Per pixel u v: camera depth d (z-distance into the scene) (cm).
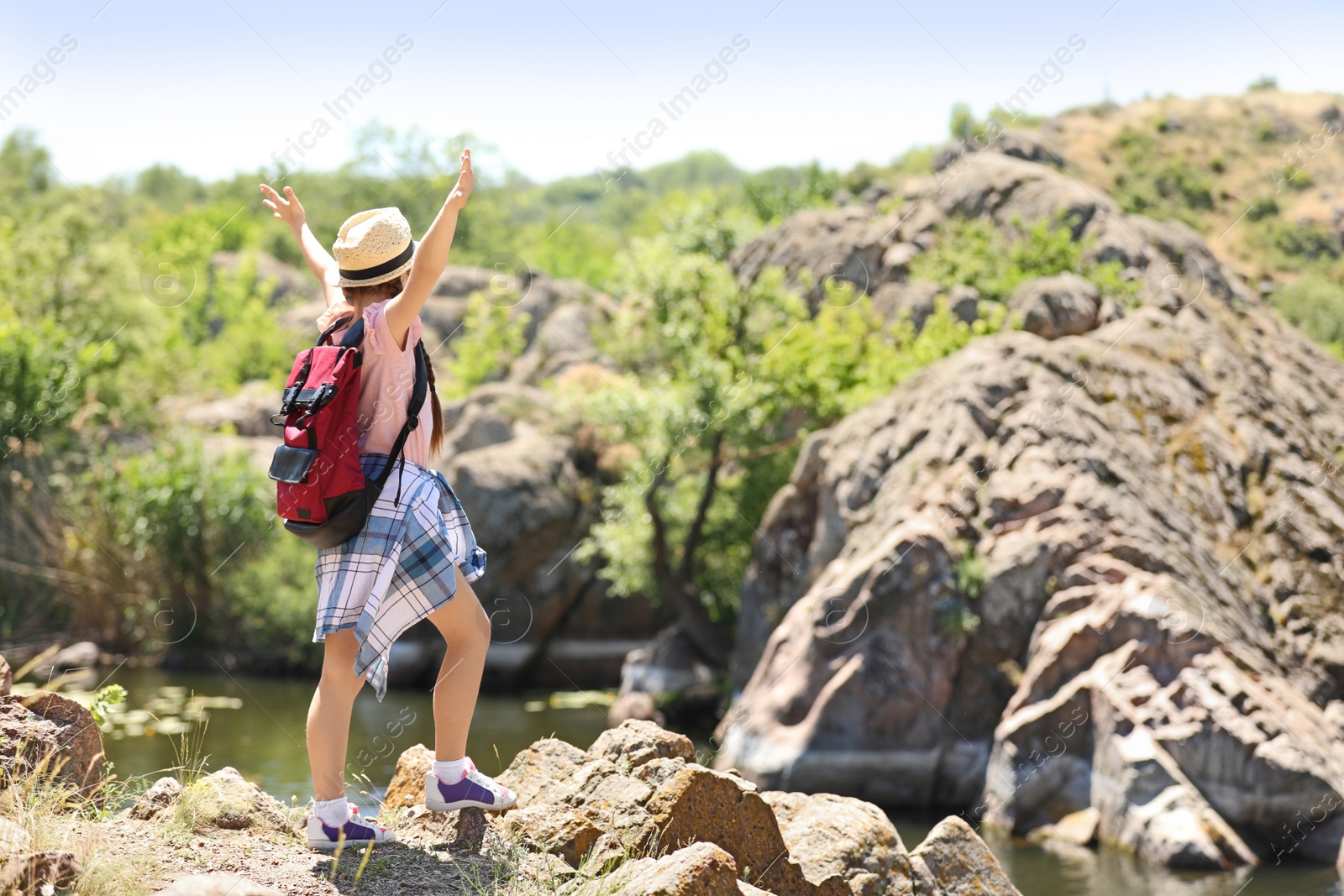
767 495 1514
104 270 2077
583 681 1681
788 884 323
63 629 1507
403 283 287
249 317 2830
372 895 253
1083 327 1424
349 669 276
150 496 1520
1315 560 1047
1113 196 2445
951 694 965
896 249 1941
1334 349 1811
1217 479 1095
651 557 1527
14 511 1526
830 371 1516
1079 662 909
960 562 999
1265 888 705
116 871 244
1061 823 852
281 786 743
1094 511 990
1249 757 802
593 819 315
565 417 1862
